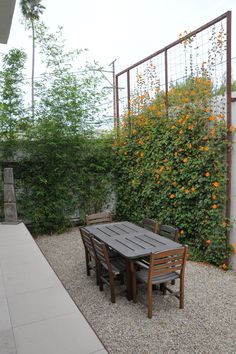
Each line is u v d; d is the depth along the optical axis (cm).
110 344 207
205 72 358
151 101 462
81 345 158
